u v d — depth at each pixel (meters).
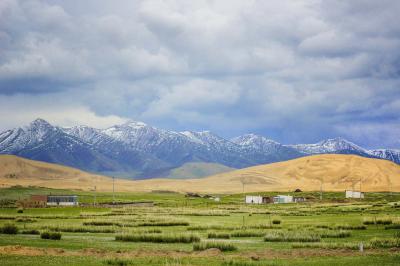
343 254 53.84
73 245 61.25
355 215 125.81
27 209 165.62
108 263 46.22
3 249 54.12
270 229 86.75
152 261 47.56
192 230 86.69
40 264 45.31
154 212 143.25
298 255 53.41
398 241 62.47
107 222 96.75
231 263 46.50
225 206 196.75
